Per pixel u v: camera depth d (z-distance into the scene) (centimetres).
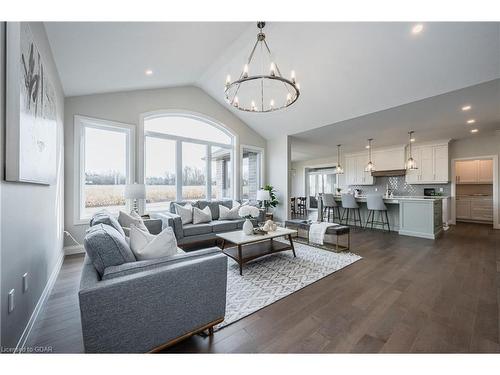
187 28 273
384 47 296
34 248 177
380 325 175
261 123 593
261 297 219
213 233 399
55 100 253
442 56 285
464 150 624
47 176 202
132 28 242
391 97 373
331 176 1024
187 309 149
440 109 402
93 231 153
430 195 653
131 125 421
